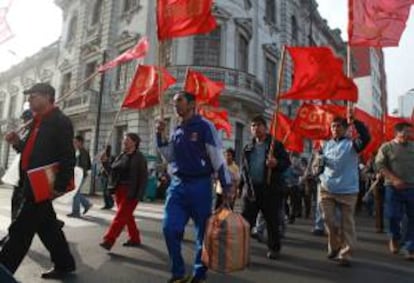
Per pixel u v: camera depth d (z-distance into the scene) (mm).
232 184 4090
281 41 27688
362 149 5555
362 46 6469
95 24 25922
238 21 21969
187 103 4172
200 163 4086
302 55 6520
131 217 6293
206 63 20719
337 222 5789
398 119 10922
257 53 24234
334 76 6332
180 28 5820
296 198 11305
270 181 5797
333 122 5785
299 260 5781
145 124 20938
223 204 4020
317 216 8430
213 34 21172
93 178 19766
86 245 6168
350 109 6117
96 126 22906
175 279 3996
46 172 3990
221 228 3686
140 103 8070
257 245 6883
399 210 6484
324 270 5254
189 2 5895
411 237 6141
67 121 4227
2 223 7469
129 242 6297
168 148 4344
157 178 18078
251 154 5992
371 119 10828
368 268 5469
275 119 6289
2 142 36031
